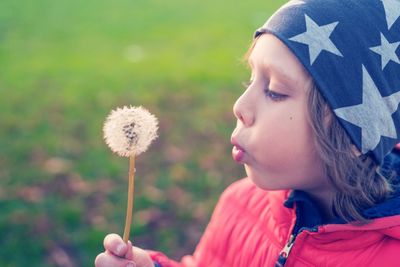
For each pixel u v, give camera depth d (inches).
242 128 55.2
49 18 362.3
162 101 227.6
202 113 216.8
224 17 362.9
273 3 401.4
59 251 141.6
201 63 272.8
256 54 54.9
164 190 167.5
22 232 146.4
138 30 336.5
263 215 67.6
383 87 54.2
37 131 200.5
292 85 52.5
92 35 326.0
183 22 351.9
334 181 53.4
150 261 61.4
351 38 53.3
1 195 161.9
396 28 55.9
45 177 171.8
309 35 52.6
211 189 168.4
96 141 194.9
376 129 53.5
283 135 53.1
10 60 278.1
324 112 52.3
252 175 55.9
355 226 55.3
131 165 53.7
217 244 70.9
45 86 242.7
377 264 55.4
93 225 151.3
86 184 169.2
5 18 359.6
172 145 192.5
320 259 57.7
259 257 64.8
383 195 55.7
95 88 240.5
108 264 55.7
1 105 220.8
